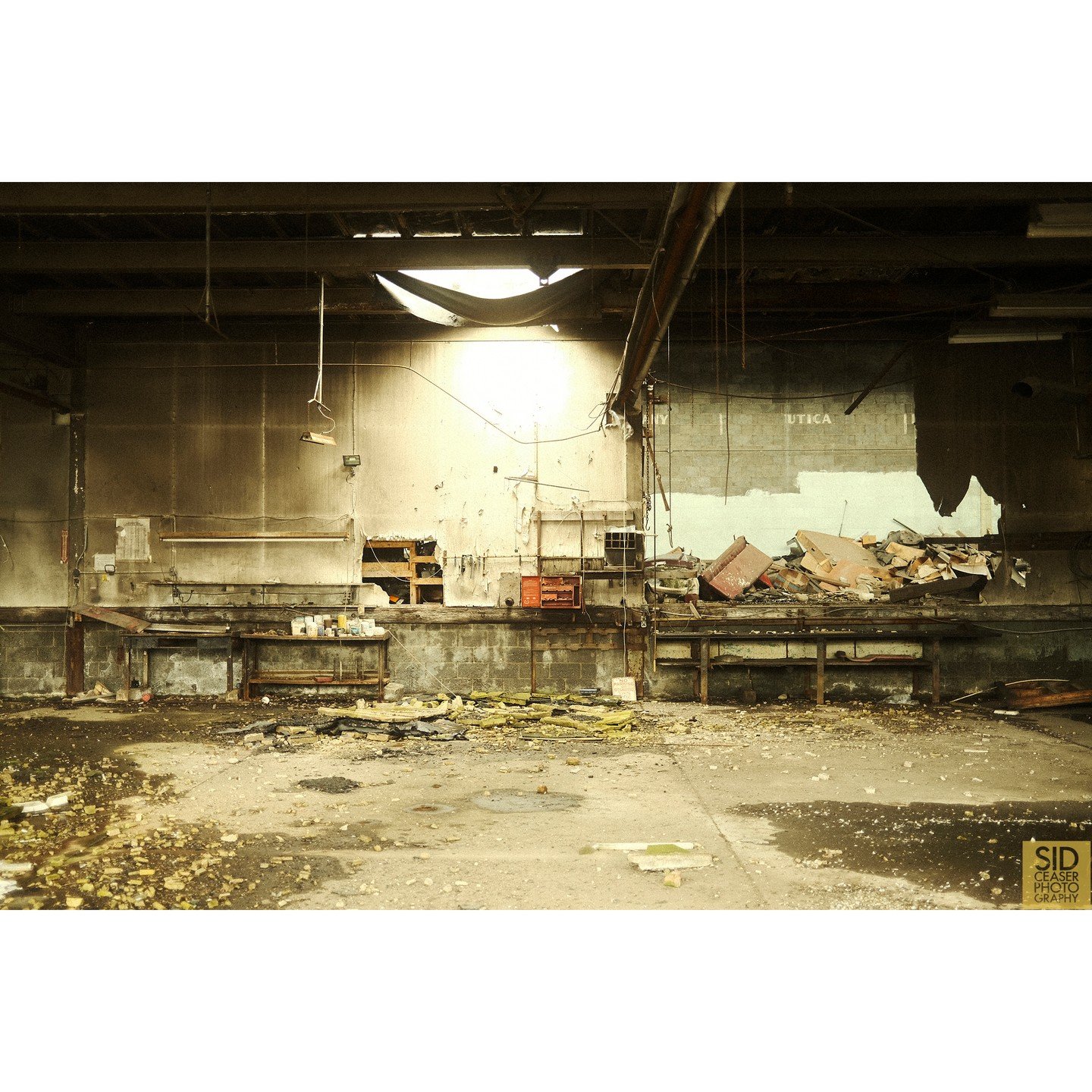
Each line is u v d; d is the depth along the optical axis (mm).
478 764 8625
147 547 13305
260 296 11805
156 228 10508
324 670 13070
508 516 13195
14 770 8188
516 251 10172
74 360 13383
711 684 12898
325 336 13328
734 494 13320
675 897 4992
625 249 10148
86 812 6742
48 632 13227
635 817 6645
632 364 10672
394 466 13258
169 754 9102
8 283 11859
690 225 6480
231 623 13156
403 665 13047
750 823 6500
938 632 12602
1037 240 10102
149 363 13391
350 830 6316
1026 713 11820
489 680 13047
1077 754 9094
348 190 8617
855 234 10211
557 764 8656
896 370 13367
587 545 13164
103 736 10164
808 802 7098
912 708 12219
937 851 5836
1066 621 13008
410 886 5184
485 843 6020
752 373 13359
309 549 13250
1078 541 13148
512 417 13266
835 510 13312
